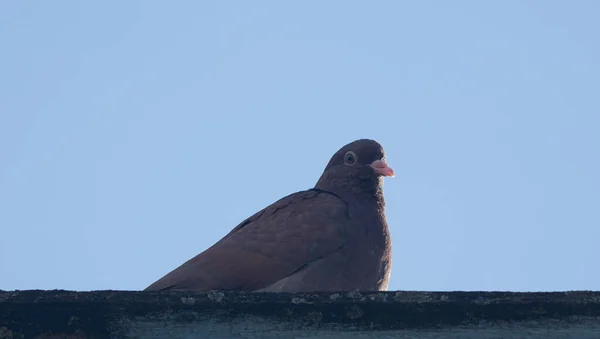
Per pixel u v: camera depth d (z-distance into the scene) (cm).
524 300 860
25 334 821
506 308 859
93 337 828
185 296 849
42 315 827
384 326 854
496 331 854
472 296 862
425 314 858
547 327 853
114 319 835
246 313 849
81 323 830
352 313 856
